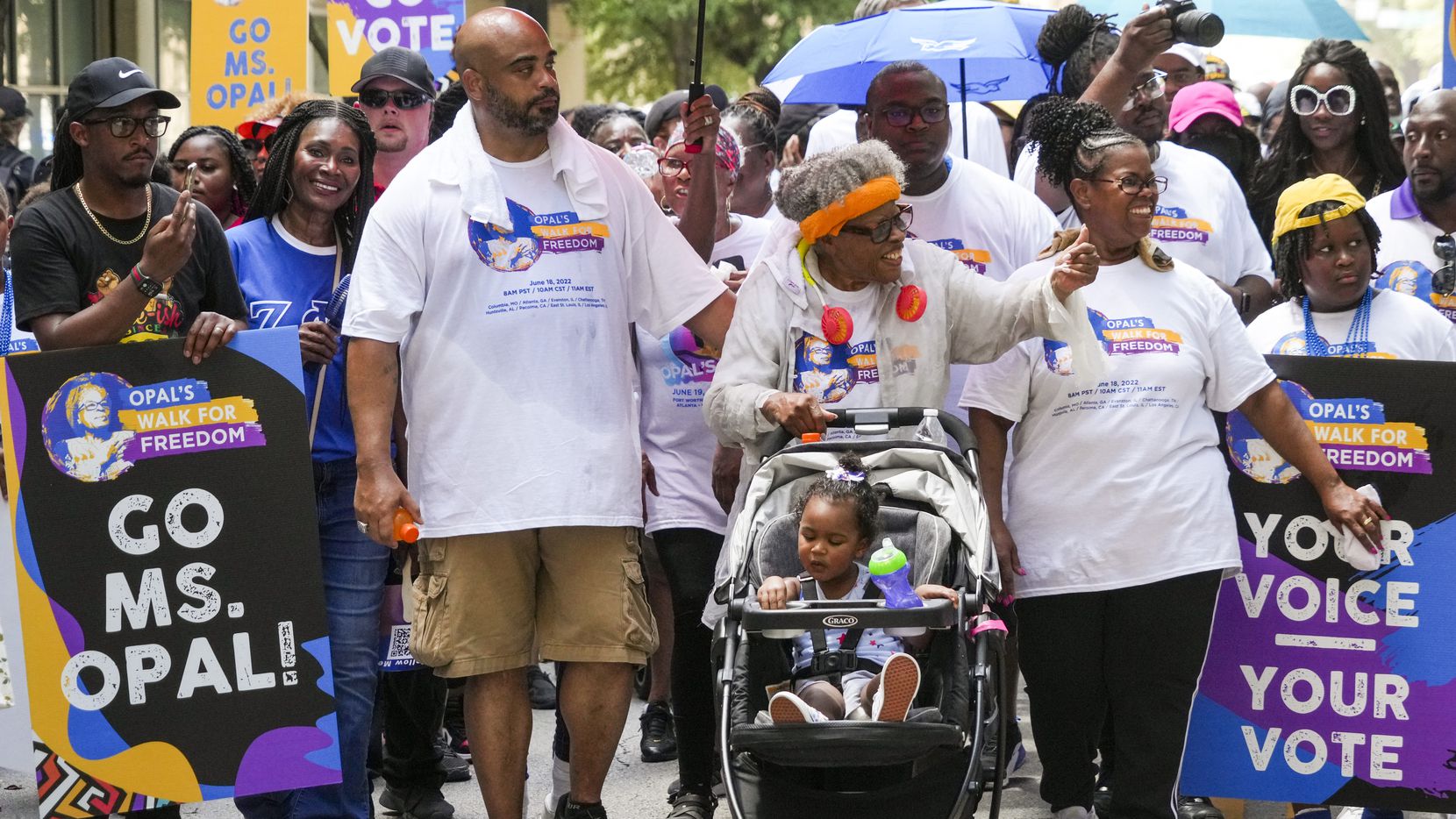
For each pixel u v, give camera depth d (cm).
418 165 803
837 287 809
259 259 868
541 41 792
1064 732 840
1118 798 816
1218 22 900
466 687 828
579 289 801
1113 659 816
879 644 733
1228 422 849
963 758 676
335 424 851
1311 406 837
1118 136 815
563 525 787
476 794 1024
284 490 788
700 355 952
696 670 907
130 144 777
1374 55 2214
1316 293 877
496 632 806
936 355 805
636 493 817
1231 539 805
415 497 809
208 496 783
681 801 904
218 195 1078
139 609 778
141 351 777
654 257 840
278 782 787
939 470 768
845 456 759
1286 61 2067
